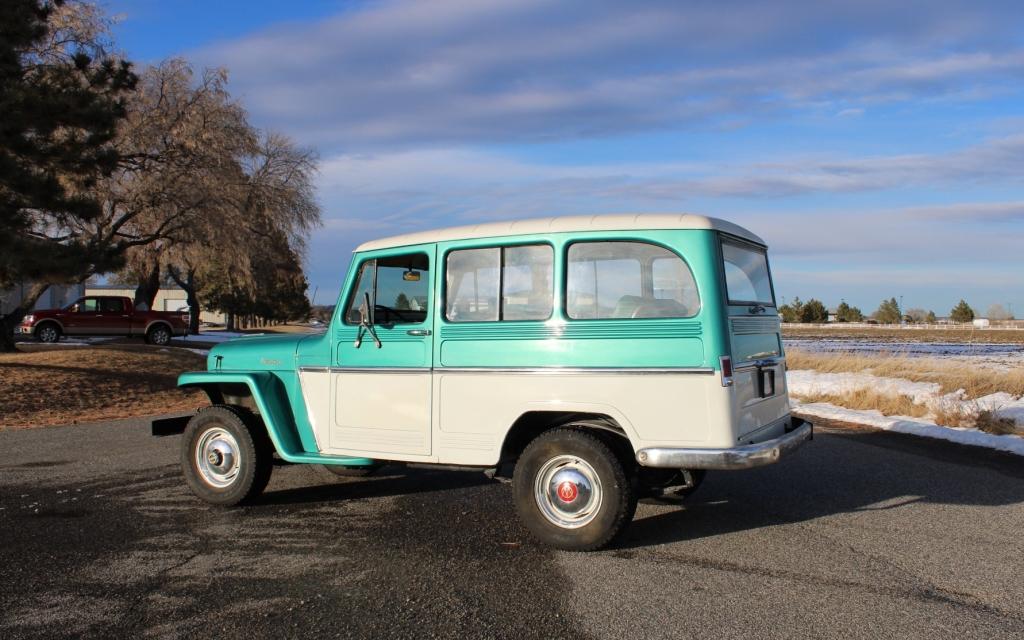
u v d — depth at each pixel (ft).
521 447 18.72
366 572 15.38
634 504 16.40
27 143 49.08
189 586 14.65
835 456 28.27
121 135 84.38
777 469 25.85
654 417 16.06
